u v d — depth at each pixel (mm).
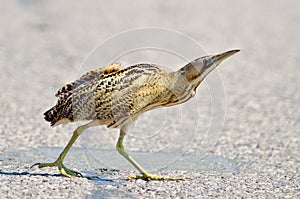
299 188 19469
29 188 18031
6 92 33031
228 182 19844
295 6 65312
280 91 35656
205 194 18328
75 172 19625
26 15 55906
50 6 60281
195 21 56625
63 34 49312
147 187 18750
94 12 58656
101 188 18453
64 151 19469
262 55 45062
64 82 35781
